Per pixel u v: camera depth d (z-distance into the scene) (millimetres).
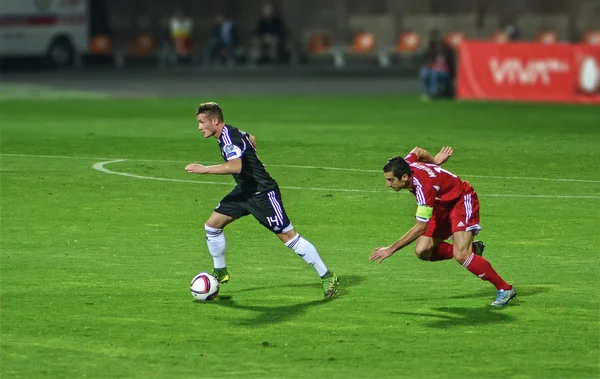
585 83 77625
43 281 25312
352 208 35656
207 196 37781
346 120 65312
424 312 22609
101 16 128000
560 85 78750
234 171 22469
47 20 112625
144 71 117062
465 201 22734
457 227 22719
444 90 83062
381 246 29828
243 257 28266
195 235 31156
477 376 18375
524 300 23594
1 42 108375
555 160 46844
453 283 25312
